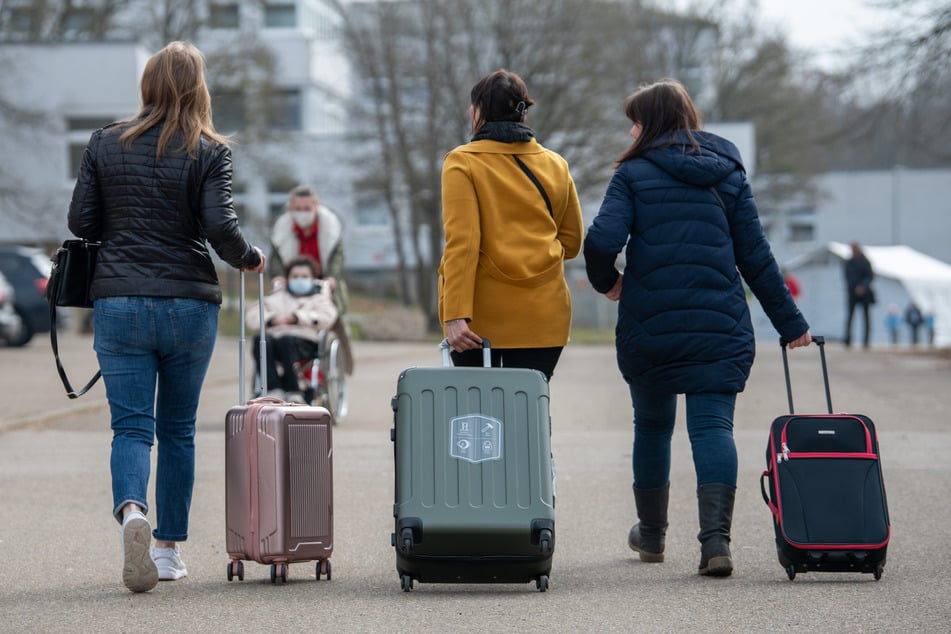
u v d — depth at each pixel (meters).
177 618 8.65
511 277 9.96
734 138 47.88
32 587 9.93
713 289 10.09
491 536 9.14
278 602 9.16
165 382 10.17
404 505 9.18
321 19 115.38
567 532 12.60
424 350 49.81
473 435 9.30
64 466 17.50
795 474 9.87
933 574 10.14
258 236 81.88
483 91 10.20
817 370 36.97
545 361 10.20
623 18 74.25
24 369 34.75
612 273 10.31
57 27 81.62
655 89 10.42
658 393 10.26
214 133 10.10
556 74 71.69
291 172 85.38
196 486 15.80
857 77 43.94
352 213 92.69
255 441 9.75
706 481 10.07
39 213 77.38
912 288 89.62
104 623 8.52
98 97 80.44
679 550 11.58
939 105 45.38
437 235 75.88
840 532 9.68
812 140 48.62
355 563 10.96
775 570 10.47
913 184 130.75
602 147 72.19
